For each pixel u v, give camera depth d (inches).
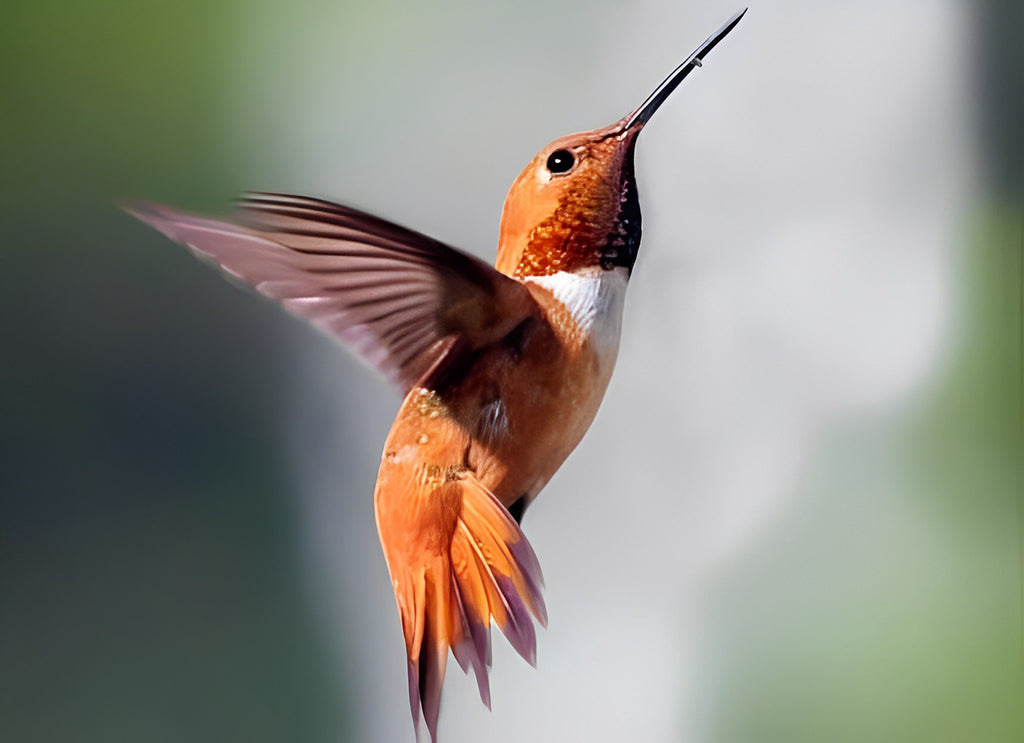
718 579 57.8
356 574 65.1
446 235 57.4
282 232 51.8
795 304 57.8
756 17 57.3
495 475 52.0
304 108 64.2
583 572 57.0
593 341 52.1
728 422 57.6
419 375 52.1
